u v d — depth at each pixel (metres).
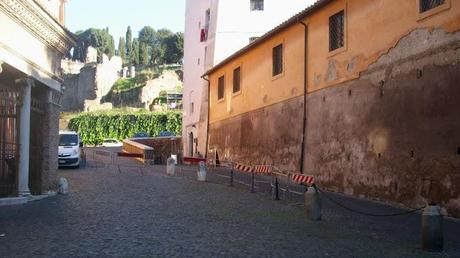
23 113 14.17
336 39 19.50
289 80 23.11
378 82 16.45
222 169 29.06
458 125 12.94
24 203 13.76
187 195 16.52
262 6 37.66
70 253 7.91
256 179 23.03
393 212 13.88
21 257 7.62
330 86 19.55
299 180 17.11
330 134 19.34
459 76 13.02
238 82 30.14
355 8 18.00
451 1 13.42
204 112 38.03
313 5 20.19
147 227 10.40
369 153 16.77
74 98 94.75
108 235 9.45
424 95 14.25
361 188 17.12
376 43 16.67
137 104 88.88
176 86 93.38
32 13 13.62
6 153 14.09
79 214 11.98
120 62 107.38
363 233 10.71
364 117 17.19
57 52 16.58
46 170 15.70
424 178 14.04
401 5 15.48
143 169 28.41
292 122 22.64
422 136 14.22
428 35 14.24
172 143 49.19
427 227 9.11
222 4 37.69
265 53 25.98
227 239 9.40
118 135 72.19
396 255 8.59
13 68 13.24
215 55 37.31
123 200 14.70
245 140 28.31
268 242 9.24
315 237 9.95
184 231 10.07
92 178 21.44
